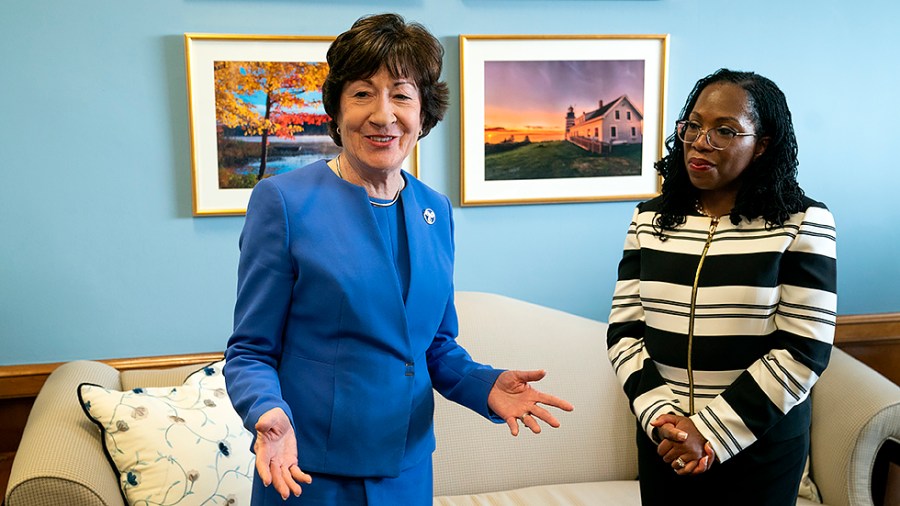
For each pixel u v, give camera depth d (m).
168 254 2.65
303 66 2.64
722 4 2.89
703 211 1.50
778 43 2.94
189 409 1.96
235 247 2.69
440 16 2.72
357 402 1.27
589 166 2.87
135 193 2.61
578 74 2.81
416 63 1.28
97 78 2.54
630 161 2.90
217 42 2.57
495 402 1.39
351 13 2.66
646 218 1.57
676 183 1.51
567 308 2.95
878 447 2.15
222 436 1.95
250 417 1.15
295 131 2.66
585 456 2.41
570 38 2.78
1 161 2.51
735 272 1.40
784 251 1.39
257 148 2.65
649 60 2.86
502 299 2.62
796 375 1.35
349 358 1.28
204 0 2.56
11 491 1.59
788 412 1.43
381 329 1.29
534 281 2.91
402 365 1.32
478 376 1.43
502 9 2.75
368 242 1.29
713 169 1.41
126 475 1.82
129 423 1.85
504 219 2.85
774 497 1.43
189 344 2.70
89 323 2.63
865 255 3.08
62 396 1.98
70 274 2.60
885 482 2.22
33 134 2.52
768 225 1.40
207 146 2.61
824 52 2.97
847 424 2.18
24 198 2.54
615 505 2.18
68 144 2.54
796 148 1.44
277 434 1.14
